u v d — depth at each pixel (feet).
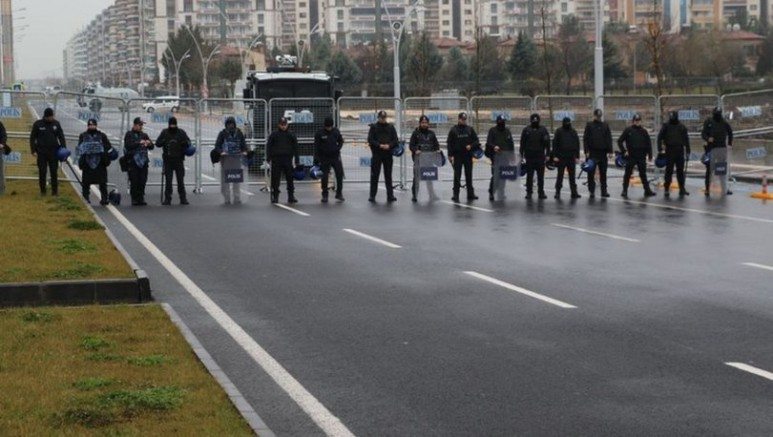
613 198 118.01
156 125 150.30
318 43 534.37
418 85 348.79
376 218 98.58
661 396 37.37
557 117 140.15
